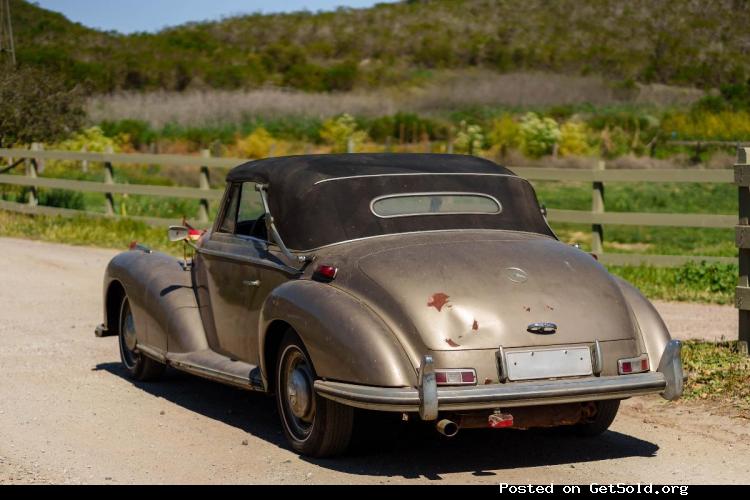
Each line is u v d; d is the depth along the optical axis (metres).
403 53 107.44
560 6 122.62
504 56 99.62
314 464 6.25
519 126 41.47
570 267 6.30
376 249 6.29
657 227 22.73
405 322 5.77
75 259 16.62
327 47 110.06
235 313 7.25
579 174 15.23
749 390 7.77
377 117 52.72
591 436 6.91
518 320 5.83
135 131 45.16
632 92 70.31
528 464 6.28
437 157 7.37
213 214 22.12
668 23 113.75
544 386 5.70
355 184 6.75
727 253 17.02
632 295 6.48
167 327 7.83
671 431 7.03
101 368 9.19
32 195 22.44
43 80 25.05
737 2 117.94
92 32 104.88
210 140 45.34
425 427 7.13
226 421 7.35
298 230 6.64
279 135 47.06
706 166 35.84
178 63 78.75
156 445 6.72
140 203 23.62
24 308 12.37
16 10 104.44
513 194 7.12
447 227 6.73
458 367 5.66
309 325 6.01
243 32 117.94
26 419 7.41
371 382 5.67
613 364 5.96
